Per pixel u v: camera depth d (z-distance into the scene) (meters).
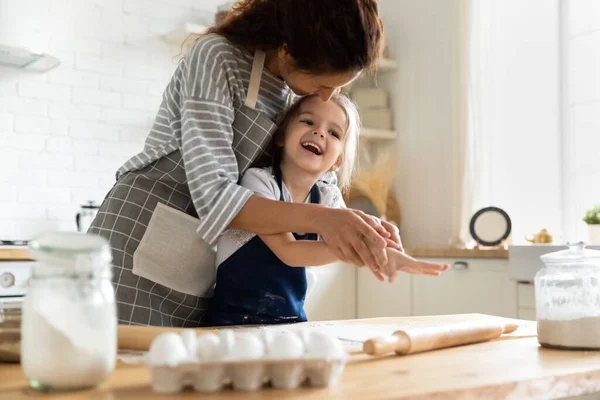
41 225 3.22
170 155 1.39
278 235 1.31
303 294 1.41
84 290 0.65
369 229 1.07
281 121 1.49
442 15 3.75
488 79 3.57
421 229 3.79
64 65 3.32
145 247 1.37
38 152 3.24
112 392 0.65
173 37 3.51
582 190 3.27
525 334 1.13
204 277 1.42
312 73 1.25
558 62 3.38
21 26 2.87
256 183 1.38
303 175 1.51
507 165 3.55
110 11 3.45
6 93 3.18
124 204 1.38
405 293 3.24
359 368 0.80
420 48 3.87
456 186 3.46
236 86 1.32
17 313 0.84
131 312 1.37
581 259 0.96
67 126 3.31
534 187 3.44
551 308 0.97
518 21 3.54
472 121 3.47
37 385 0.65
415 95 3.88
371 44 1.23
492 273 2.88
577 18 3.32
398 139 3.96
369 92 3.98
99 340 0.65
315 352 0.67
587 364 0.83
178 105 1.38
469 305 2.96
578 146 3.29
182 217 1.38
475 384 0.69
